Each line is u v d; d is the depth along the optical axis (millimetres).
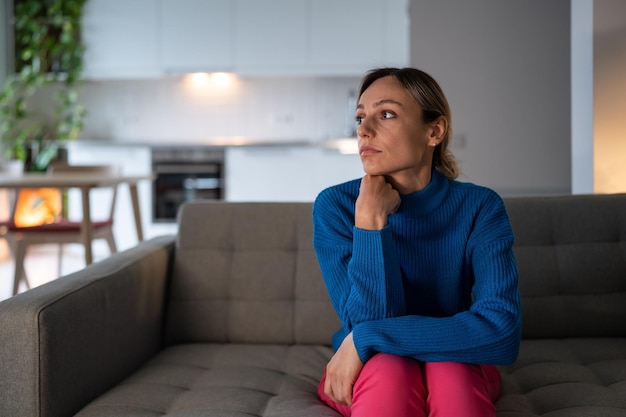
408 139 1237
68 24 5984
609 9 2379
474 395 1106
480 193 1343
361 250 1225
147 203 6188
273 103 6414
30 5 6125
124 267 1664
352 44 5926
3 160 6207
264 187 6160
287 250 1900
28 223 3857
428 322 1177
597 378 1489
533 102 3980
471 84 3994
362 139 1243
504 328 1167
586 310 1813
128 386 1475
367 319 1229
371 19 5902
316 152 6113
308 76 6223
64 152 6090
